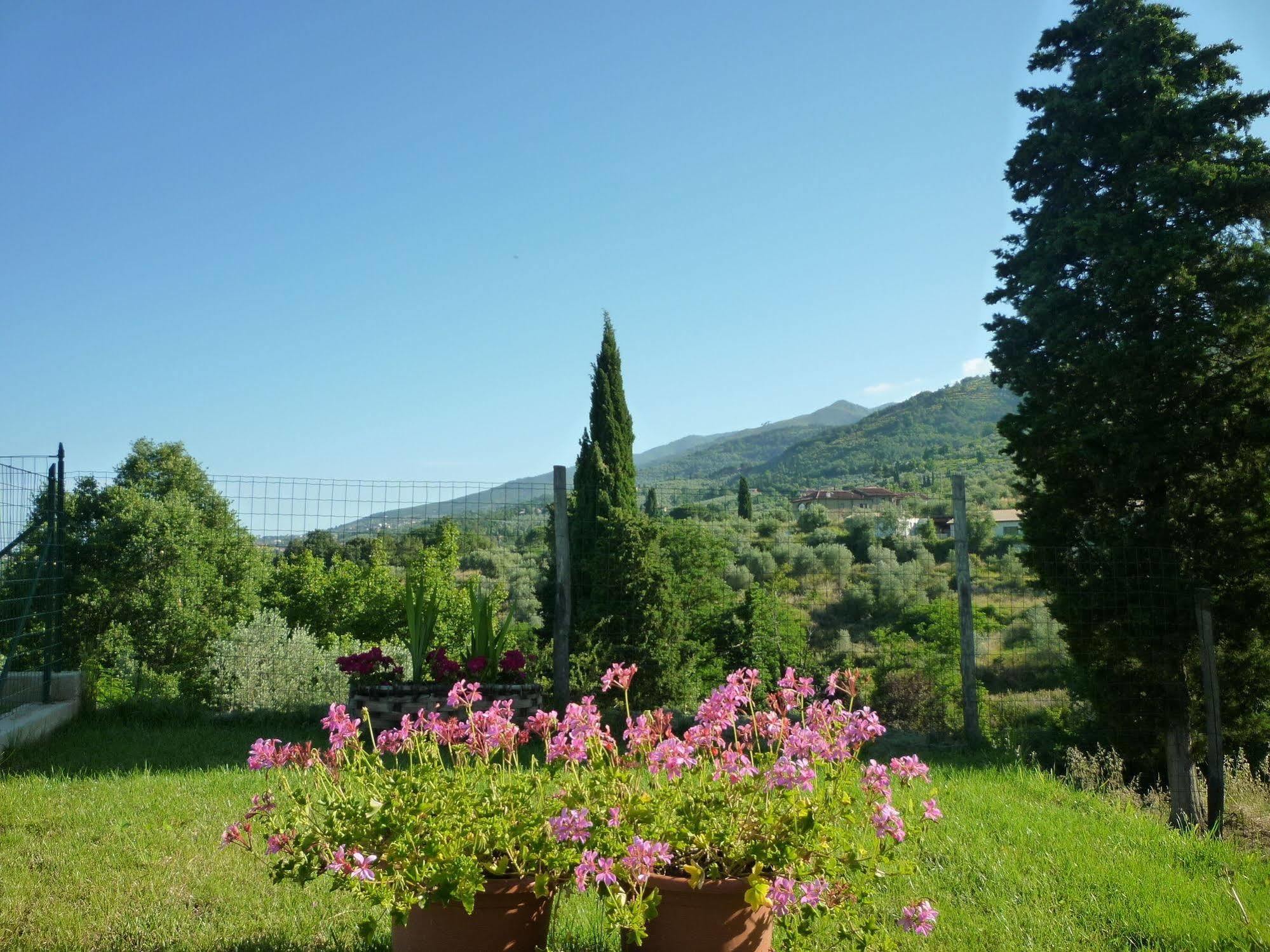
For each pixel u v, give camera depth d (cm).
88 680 876
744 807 302
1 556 773
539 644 1337
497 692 805
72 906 382
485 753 344
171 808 527
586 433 1950
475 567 1340
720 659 1382
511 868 295
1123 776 1048
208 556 2367
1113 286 1046
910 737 923
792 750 306
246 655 1076
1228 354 1029
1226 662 988
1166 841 530
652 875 285
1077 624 1044
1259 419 970
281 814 343
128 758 686
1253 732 1010
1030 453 1118
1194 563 1012
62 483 884
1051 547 1072
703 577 1420
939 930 376
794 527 3002
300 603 2670
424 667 849
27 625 823
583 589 1213
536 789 319
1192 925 390
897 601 2228
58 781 597
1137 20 1098
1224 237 1045
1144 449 1000
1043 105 1163
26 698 823
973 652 907
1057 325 1091
